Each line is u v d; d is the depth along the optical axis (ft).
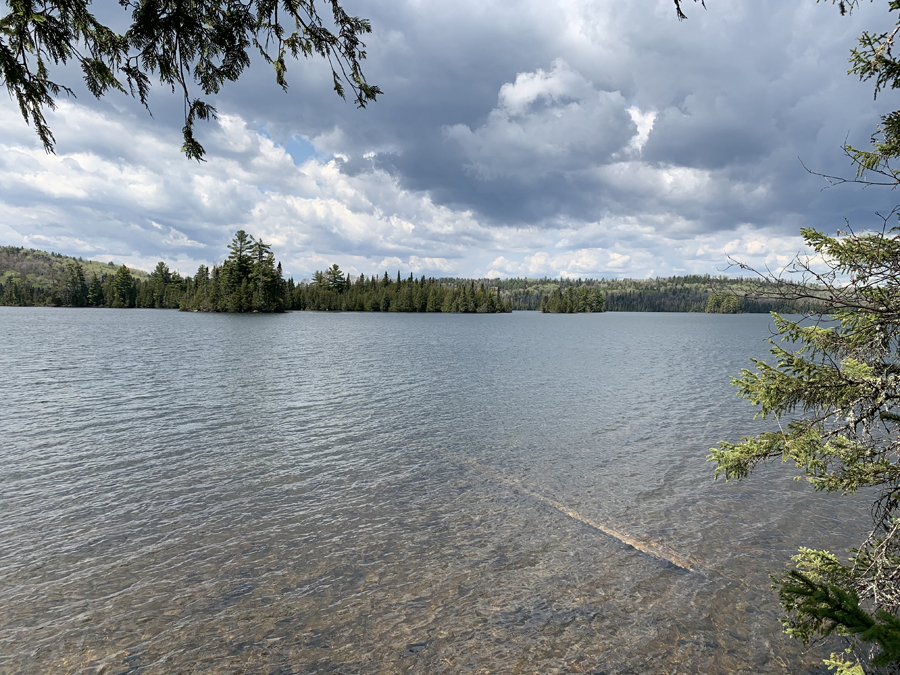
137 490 46.44
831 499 45.42
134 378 109.40
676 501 45.06
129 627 27.53
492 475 51.57
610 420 76.13
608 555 35.50
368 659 25.45
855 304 14.87
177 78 11.64
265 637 26.91
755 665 25.04
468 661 25.39
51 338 206.28
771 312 16.62
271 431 67.67
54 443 60.54
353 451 59.31
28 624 27.66
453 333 290.97
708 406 87.15
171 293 596.70
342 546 36.52
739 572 33.42
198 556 34.86
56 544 36.27
